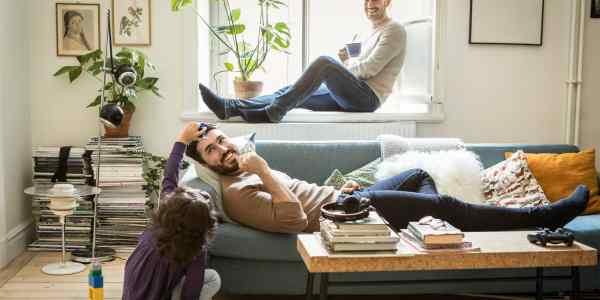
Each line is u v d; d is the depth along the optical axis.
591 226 2.85
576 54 4.23
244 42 4.07
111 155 3.70
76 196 3.26
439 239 2.09
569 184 3.26
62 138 3.97
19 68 3.75
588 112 4.30
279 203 2.63
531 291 2.85
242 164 2.67
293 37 4.38
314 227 2.83
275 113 3.77
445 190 3.17
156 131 4.03
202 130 2.74
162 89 4.02
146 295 2.07
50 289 3.08
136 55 3.84
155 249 2.07
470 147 3.50
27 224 3.83
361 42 4.07
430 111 4.15
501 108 4.25
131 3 3.95
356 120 4.03
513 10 4.18
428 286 2.80
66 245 3.73
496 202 3.18
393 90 4.36
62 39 3.92
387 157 3.36
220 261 2.75
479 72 4.20
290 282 2.76
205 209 2.00
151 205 3.89
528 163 3.34
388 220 2.67
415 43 4.17
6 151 3.53
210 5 4.30
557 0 4.23
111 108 3.22
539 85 4.27
